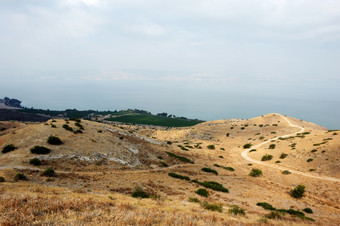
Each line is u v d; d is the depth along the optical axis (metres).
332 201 40.53
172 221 10.55
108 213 10.30
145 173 37.66
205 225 11.09
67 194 15.73
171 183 33.41
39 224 7.70
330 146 66.62
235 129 155.62
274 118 165.12
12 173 22.17
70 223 8.05
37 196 11.44
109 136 56.75
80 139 46.41
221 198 30.20
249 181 49.00
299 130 126.50
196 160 68.69
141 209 12.74
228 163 72.69
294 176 54.50
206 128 165.50
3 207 8.83
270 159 77.12
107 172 33.84
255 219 17.97
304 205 35.31
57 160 34.75
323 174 55.31
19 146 37.47
